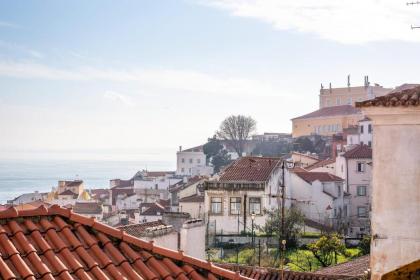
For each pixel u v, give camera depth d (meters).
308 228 61.88
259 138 149.12
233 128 144.62
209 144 146.12
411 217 14.80
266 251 52.53
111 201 120.94
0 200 173.25
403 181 14.85
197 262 10.64
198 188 82.50
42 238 9.70
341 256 48.41
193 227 32.69
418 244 14.74
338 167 86.56
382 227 15.07
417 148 14.71
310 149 134.38
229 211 61.62
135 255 10.23
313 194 72.12
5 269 8.63
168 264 10.38
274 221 58.16
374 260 15.16
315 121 152.00
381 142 15.06
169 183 128.25
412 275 5.25
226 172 64.44
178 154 148.62
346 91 164.25
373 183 15.23
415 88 15.45
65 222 10.37
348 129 112.81
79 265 9.33
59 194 116.75
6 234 9.54
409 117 14.68
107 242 10.25
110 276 9.49
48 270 8.95
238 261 49.03
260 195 61.06
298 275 27.02
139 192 118.06
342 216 76.94
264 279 27.44
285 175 68.81
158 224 33.53
